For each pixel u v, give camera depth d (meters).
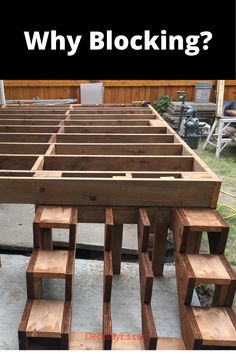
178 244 1.50
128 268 2.14
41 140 2.43
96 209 1.62
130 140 2.46
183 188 1.58
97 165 1.94
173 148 2.23
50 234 1.62
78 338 1.43
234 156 4.89
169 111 5.86
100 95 5.79
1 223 2.64
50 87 6.05
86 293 1.89
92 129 2.69
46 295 1.83
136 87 6.22
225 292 1.33
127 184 1.57
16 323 1.65
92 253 2.42
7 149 2.19
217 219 1.49
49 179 1.56
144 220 1.48
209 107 5.84
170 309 1.79
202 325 1.24
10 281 1.97
